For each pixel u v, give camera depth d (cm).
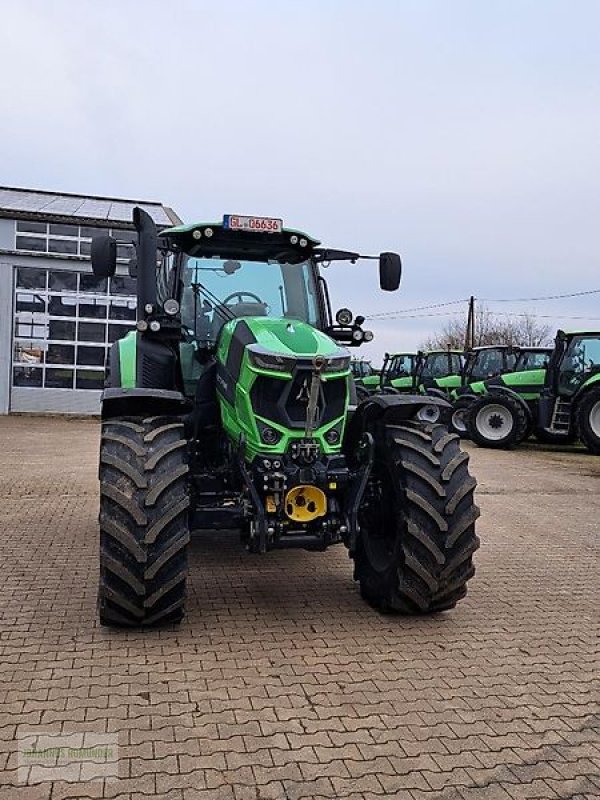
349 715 330
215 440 508
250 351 435
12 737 302
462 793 277
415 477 429
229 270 554
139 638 406
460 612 471
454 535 424
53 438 1420
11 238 1930
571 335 1389
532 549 644
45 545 595
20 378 1953
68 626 421
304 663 382
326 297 570
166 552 395
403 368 2253
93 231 1980
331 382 443
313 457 430
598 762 301
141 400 427
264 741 306
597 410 1312
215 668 372
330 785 279
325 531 427
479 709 341
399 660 391
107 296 1995
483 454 1351
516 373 1545
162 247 543
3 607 449
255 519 420
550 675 380
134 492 394
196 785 276
